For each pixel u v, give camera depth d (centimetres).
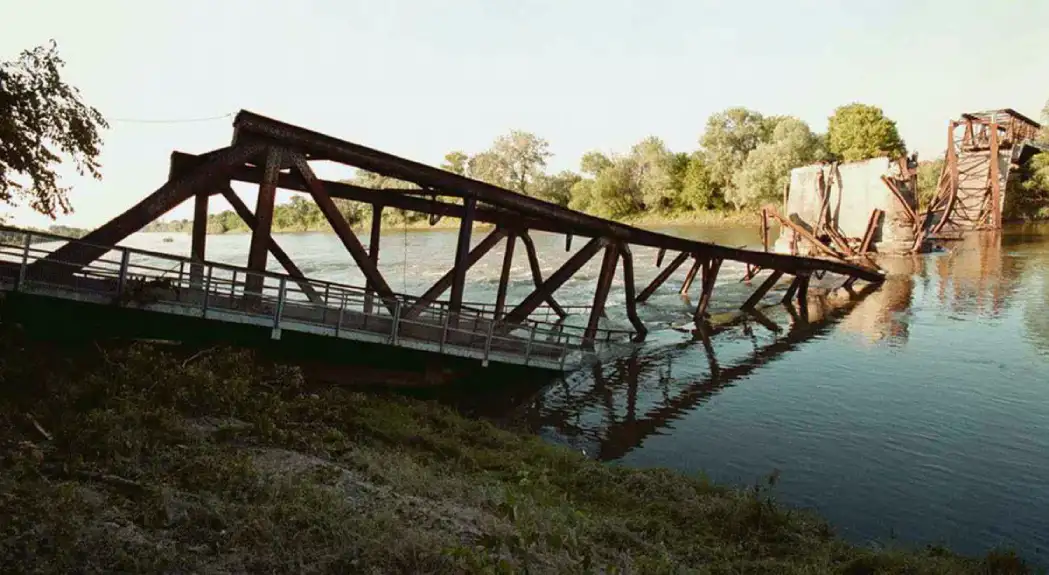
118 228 1186
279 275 1270
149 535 588
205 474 732
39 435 783
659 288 3775
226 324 1260
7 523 550
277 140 1350
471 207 1642
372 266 1451
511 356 1622
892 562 801
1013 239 5441
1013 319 2522
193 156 1406
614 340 2330
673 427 1446
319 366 1376
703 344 2367
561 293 3544
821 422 1464
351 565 579
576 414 1543
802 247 5284
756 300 3120
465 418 1366
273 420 997
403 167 1533
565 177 12938
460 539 682
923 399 1612
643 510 944
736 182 8981
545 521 772
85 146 1200
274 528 622
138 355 1021
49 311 1107
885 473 1170
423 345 1449
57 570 504
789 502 1052
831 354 2136
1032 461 1213
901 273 4044
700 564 764
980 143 6450
